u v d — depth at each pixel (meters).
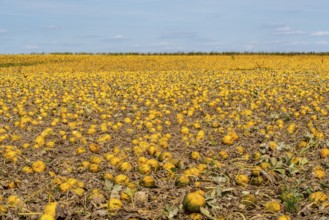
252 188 6.78
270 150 9.37
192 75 31.05
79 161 9.16
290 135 11.54
